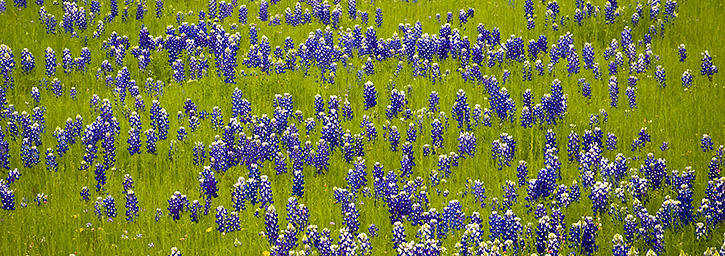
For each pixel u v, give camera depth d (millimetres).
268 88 13000
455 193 9562
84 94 13070
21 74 13555
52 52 13602
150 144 10656
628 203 8867
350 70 13852
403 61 14438
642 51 14758
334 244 8508
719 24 15742
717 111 11312
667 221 8266
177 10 17797
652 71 13586
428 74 13789
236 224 8719
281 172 10234
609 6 16297
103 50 14961
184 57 14688
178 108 12344
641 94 12445
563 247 8125
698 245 7840
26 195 9570
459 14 16781
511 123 11562
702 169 9641
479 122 11469
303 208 8773
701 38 15180
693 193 9078
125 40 15242
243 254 8312
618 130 11180
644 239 8016
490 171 10102
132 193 8945
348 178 9656
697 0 17234
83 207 9195
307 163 10320
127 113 12000
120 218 9031
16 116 11258
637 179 9070
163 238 8453
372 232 8508
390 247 8414
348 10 17562
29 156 10164
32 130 10852
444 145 11008
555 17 16781
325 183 9930
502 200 9320
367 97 12250
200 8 18062
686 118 11156
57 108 12211
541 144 10945
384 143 11102
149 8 17703
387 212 9211
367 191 9523
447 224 8516
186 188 9898
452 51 14617
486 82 12930
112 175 10062
